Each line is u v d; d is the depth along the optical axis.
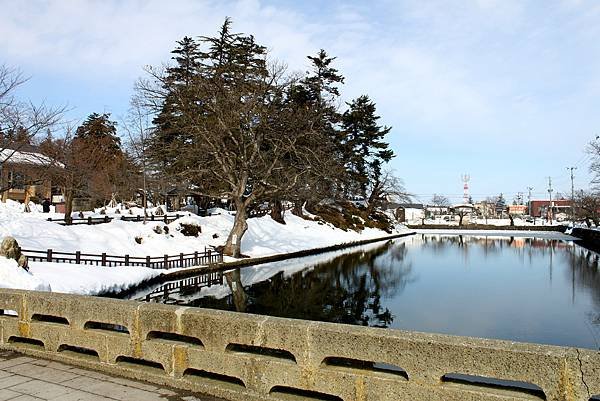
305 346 4.61
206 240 35.66
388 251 46.84
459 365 4.00
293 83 33.53
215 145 31.16
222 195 33.81
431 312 18.88
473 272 31.52
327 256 40.56
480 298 22.05
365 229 65.75
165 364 5.37
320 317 17.88
